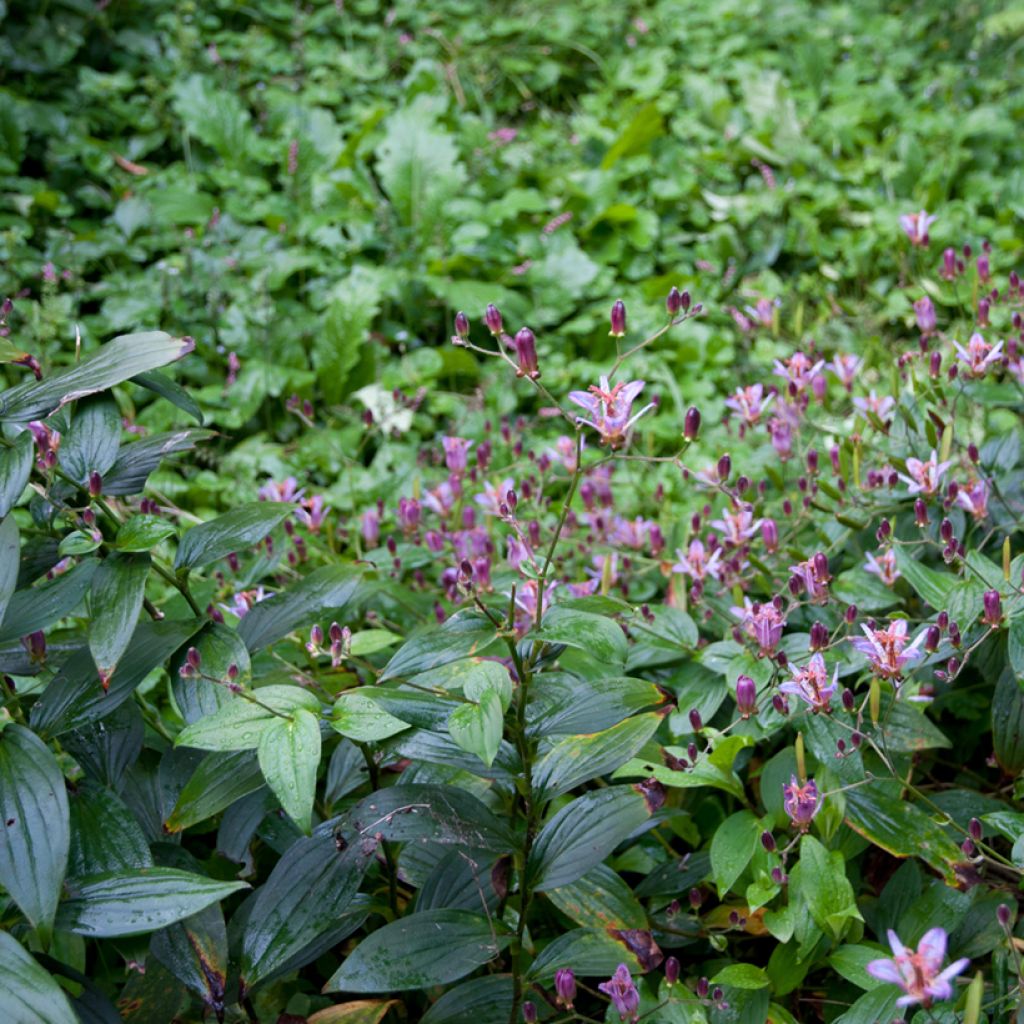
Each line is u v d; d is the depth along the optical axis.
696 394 1.54
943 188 1.92
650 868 0.78
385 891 0.74
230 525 0.67
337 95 2.01
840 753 0.72
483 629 0.64
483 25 2.32
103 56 2.01
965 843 0.70
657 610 0.88
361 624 1.00
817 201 1.88
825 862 0.69
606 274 1.75
